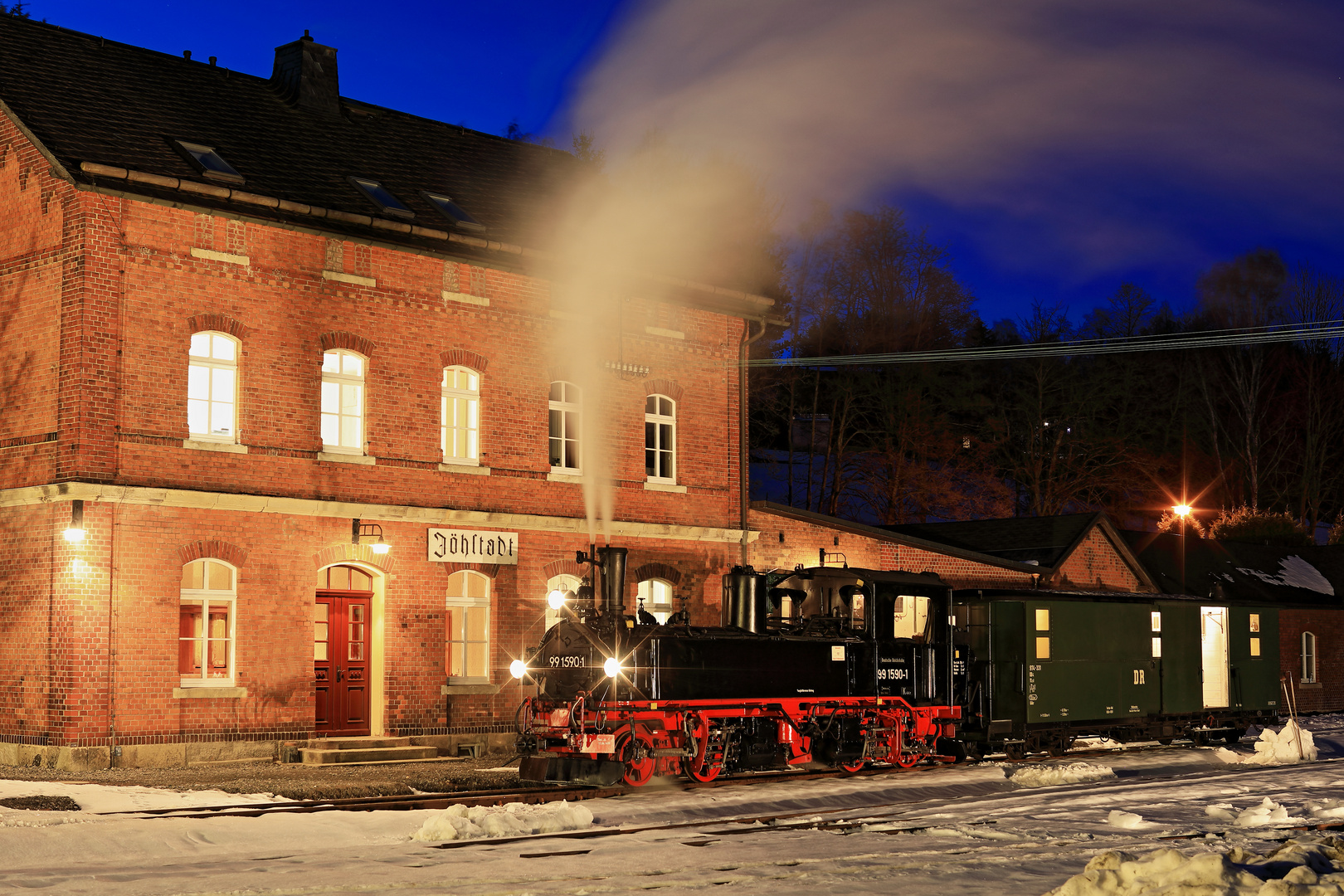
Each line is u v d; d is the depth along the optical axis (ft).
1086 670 78.74
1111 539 112.88
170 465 64.54
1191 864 29.40
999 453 180.34
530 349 78.89
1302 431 200.64
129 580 62.80
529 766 59.00
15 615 64.08
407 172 81.97
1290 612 124.47
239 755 65.62
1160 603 85.10
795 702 64.80
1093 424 177.27
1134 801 52.19
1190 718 87.20
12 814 45.14
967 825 44.60
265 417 67.97
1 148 67.82
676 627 61.77
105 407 62.64
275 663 67.31
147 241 64.59
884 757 68.28
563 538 79.41
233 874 36.45
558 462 80.48
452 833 43.34
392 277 73.31
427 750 69.92
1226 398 198.39
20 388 65.26
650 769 59.06
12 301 66.28
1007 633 74.95
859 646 68.39
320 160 77.36
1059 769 61.98
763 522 90.79
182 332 65.46
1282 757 73.61
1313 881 28.66
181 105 75.20
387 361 72.74
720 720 62.08
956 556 99.91
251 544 67.00
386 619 71.77
